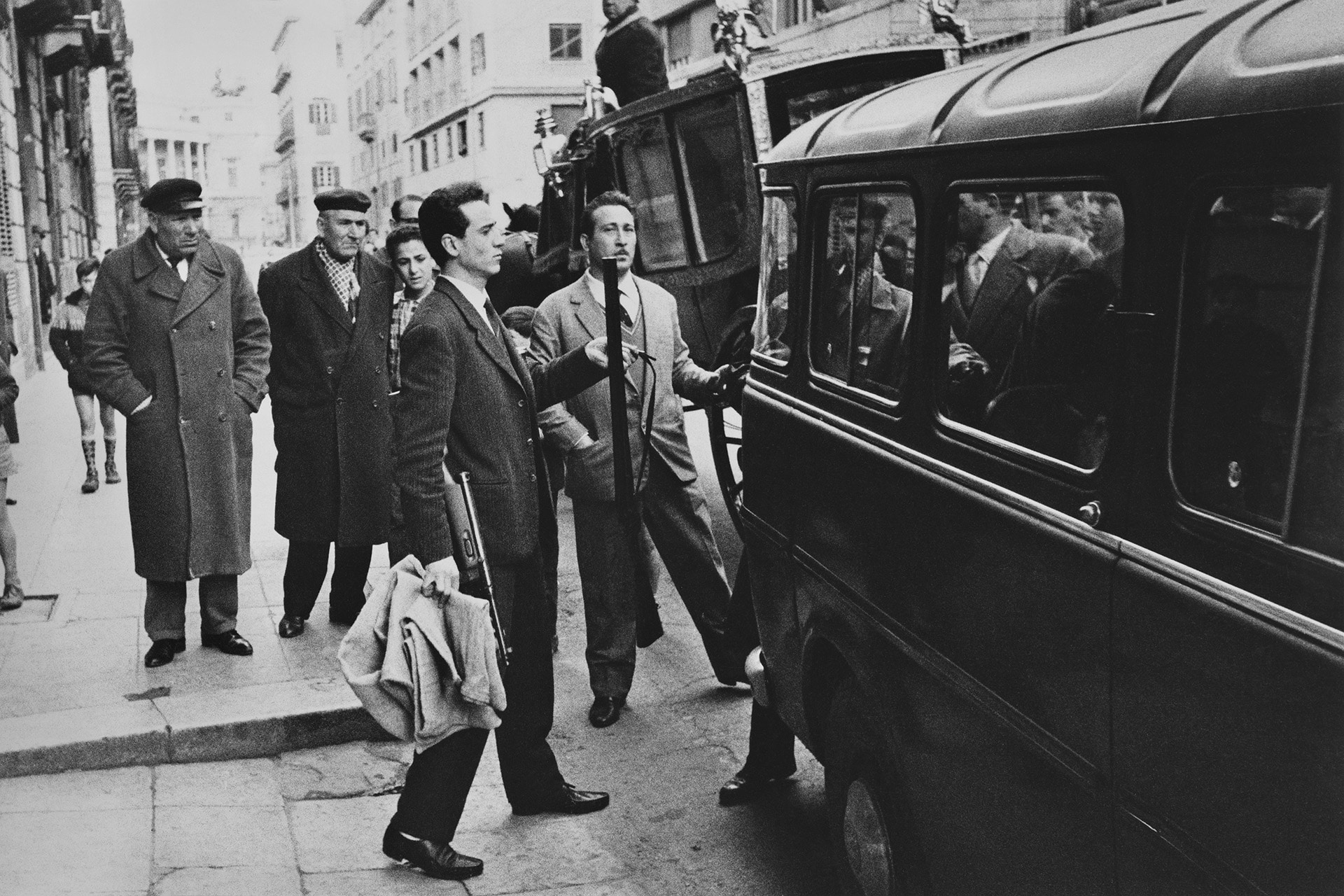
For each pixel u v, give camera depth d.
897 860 3.66
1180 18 2.89
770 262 4.94
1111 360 2.64
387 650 4.23
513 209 13.89
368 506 6.82
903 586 3.52
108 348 6.18
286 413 6.82
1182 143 2.44
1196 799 2.33
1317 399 2.13
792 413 4.44
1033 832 2.91
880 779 3.74
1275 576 2.18
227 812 4.93
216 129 124.06
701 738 5.69
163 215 6.23
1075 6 11.68
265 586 7.88
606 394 5.78
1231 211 2.32
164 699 5.70
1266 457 2.23
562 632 7.23
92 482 11.12
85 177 48.19
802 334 4.46
